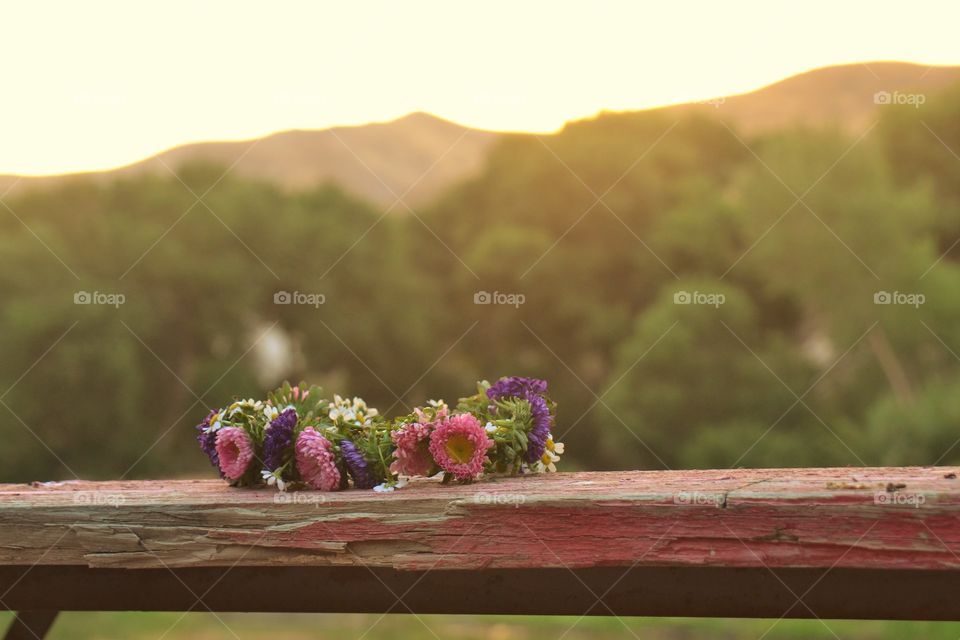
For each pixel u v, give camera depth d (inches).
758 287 705.0
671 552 63.4
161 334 739.4
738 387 610.9
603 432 647.8
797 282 639.8
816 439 568.4
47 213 786.2
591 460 676.7
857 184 647.8
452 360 850.1
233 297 760.3
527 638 335.3
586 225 863.7
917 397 552.1
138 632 353.1
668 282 750.5
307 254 802.2
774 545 62.0
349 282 816.3
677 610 66.2
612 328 809.5
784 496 61.7
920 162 743.1
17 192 791.1
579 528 64.6
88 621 375.2
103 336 691.4
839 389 613.9
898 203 633.6
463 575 68.2
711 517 62.9
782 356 617.3
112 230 742.5
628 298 847.7
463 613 68.8
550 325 842.8
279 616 386.0
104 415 675.4
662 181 891.4
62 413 667.4
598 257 852.0
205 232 773.3
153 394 719.1
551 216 882.8
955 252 705.0
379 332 813.2
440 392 824.9
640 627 343.6
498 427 86.7
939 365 594.6
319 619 375.2
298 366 799.7
